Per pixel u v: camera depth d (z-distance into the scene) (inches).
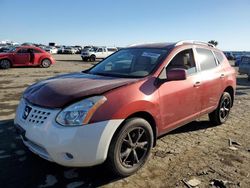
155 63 171.6
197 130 229.1
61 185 136.6
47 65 852.0
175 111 173.5
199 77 197.9
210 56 223.5
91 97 131.3
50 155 127.6
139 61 179.5
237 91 470.6
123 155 141.0
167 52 180.5
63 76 177.3
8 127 221.5
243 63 690.8
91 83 147.9
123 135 137.5
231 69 247.0
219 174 153.5
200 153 181.3
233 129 235.9
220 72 227.1
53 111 129.2
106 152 131.3
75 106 127.4
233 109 316.5
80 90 137.3
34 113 135.3
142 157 151.6
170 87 167.3
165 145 192.7
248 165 166.4
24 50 805.2
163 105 161.3
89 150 126.5
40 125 129.6
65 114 126.4
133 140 145.9
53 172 148.6
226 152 184.9
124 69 178.9
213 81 213.8
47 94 139.4
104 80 154.5
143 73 164.7
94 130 126.6
